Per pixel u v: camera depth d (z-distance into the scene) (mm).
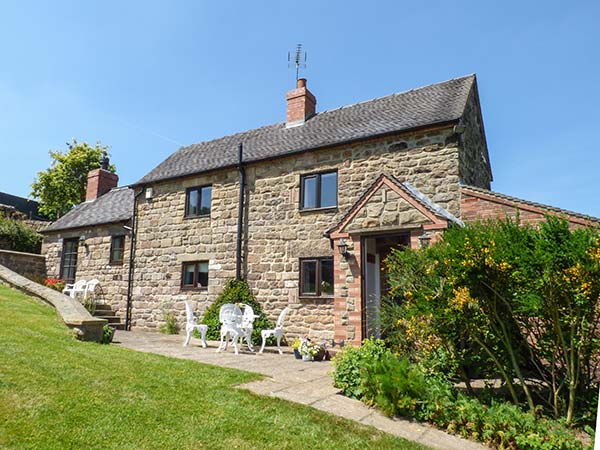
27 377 4793
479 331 5766
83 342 7363
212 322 11547
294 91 14227
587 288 4543
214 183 13438
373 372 5512
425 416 4977
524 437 4355
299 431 4219
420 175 9938
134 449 3469
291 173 11984
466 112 10672
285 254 11641
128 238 15266
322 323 10688
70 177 30844
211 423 4172
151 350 8211
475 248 5305
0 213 21094
